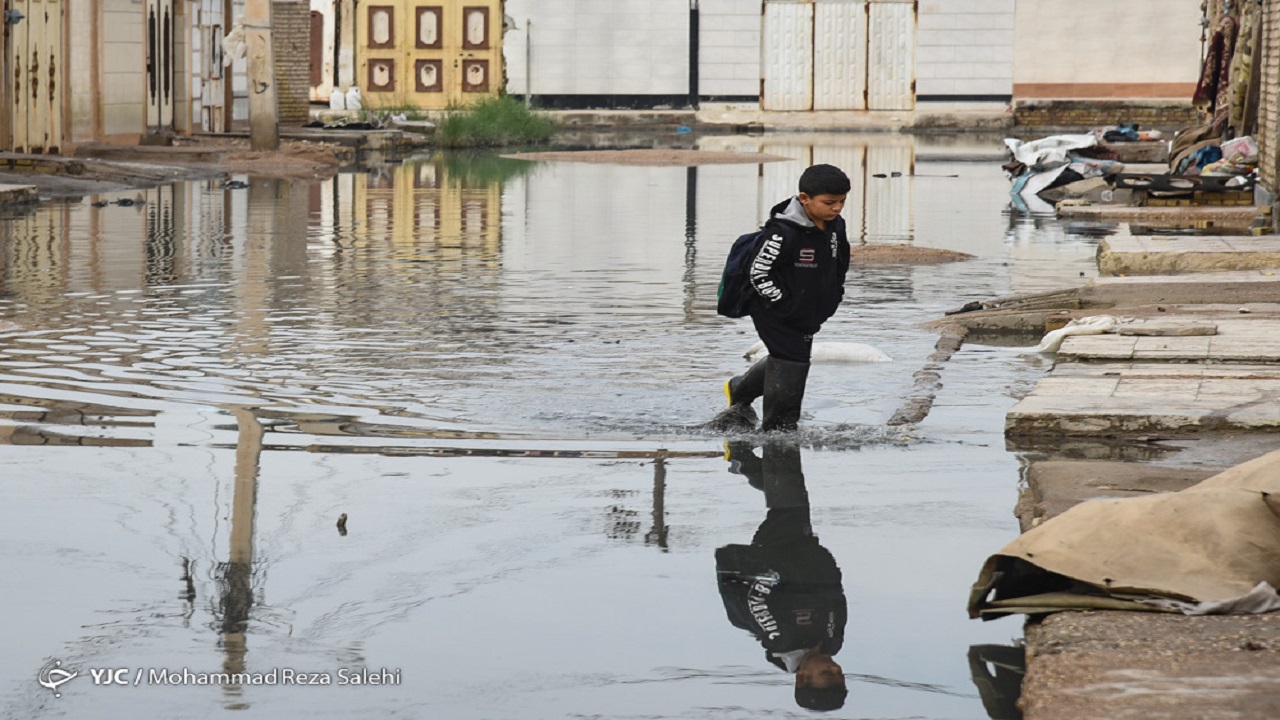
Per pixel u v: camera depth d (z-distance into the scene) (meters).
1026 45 80.38
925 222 32.78
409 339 16.19
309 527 8.91
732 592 7.70
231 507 9.34
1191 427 11.19
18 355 14.79
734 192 40.72
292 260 24.06
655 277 22.30
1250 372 13.09
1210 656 6.25
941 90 81.44
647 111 81.81
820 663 6.70
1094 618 6.85
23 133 43.16
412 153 60.19
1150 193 33.81
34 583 7.84
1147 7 78.75
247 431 11.53
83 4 46.94
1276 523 7.45
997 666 6.65
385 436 11.41
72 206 34.03
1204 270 21.39
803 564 8.17
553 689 6.40
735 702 6.26
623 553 8.41
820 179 11.30
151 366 14.30
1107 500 7.65
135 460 10.54
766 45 81.81
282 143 55.00
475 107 70.12
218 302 18.92
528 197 38.38
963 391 13.38
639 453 10.95
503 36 77.44
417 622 7.27
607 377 13.94
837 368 14.52
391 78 78.00
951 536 8.71
